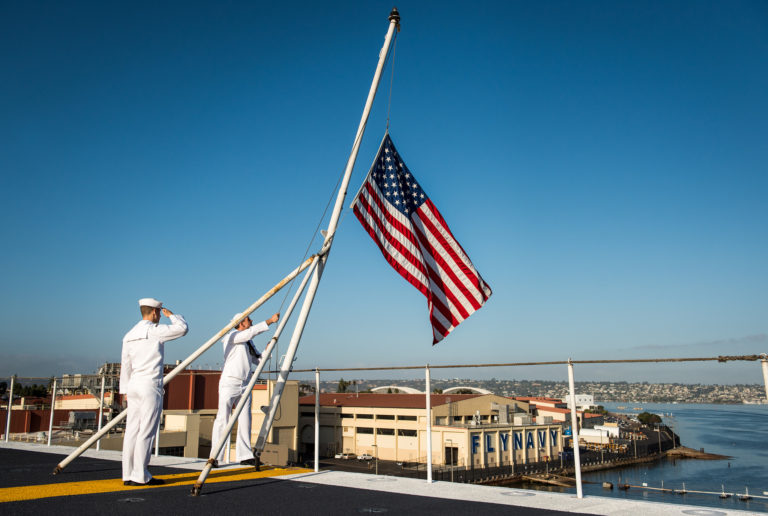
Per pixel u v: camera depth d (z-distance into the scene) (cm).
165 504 532
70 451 1086
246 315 714
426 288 960
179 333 689
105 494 586
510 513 505
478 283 1008
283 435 5219
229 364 862
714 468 8488
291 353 824
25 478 698
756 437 14888
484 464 6231
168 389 4672
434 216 1023
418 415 6562
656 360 571
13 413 3017
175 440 3300
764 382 491
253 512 498
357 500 572
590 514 503
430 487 667
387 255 934
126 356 683
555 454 7506
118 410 3225
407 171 1031
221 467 841
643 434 13300
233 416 644
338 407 7319
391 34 885
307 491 629
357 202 906
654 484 6594
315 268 822
